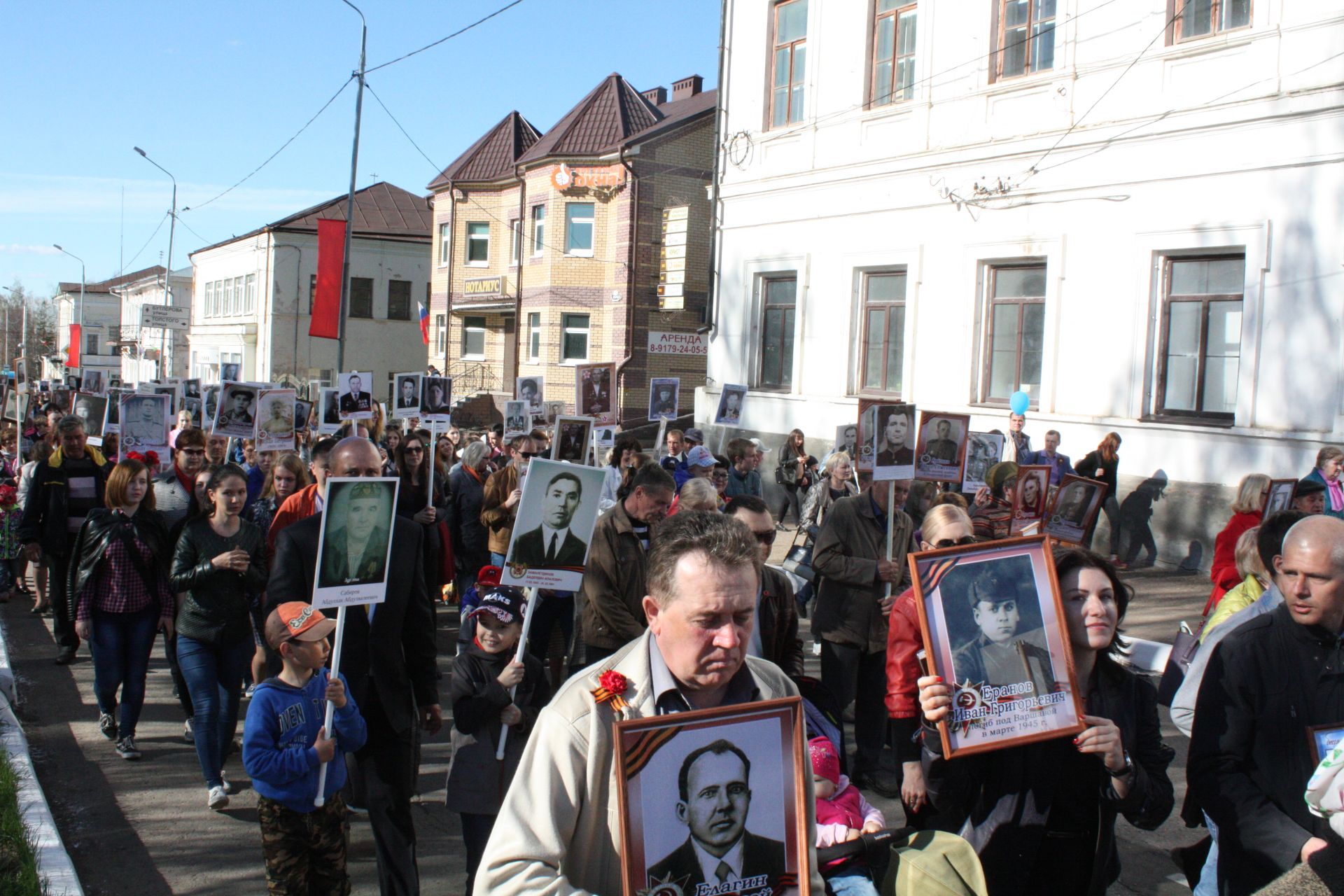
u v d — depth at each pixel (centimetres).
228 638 596
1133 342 1434
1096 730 307
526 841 213
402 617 454
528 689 458
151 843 545
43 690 824
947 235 1661
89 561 666
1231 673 313
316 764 402
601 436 1316
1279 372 1295
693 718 214
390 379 4791
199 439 865
